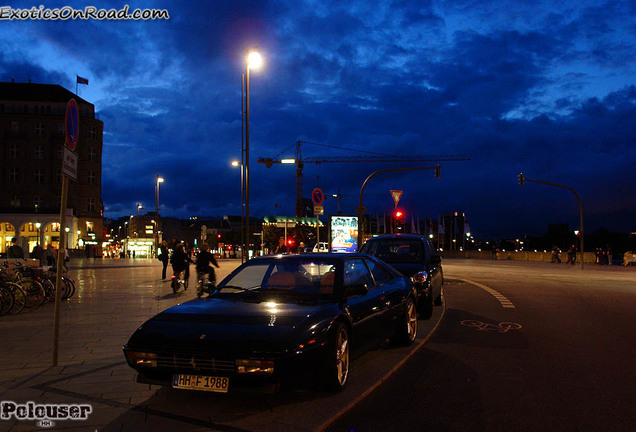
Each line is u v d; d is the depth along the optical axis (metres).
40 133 71.31
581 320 10.00
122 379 5.49
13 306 10.71
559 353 6.98
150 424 4.16
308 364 4.50
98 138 73.31
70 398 4.84
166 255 21.36
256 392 4.30
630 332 8.64
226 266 34.56
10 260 11.95
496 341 7.87
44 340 7.76
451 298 14.02
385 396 5.04
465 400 4.91
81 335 8.19
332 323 4.91
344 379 5.13
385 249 11.51
